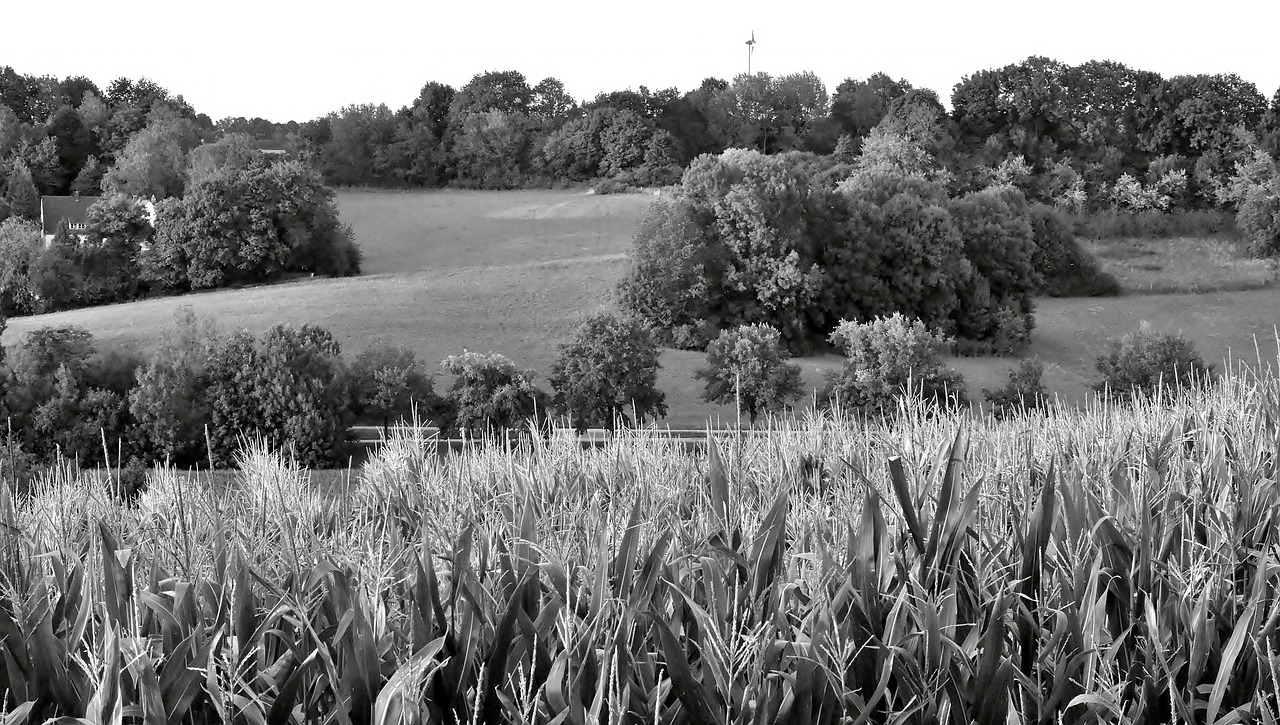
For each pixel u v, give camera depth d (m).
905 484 5.90
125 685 5.00
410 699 4.54
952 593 5.54
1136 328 83.88
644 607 5.47
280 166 99.81
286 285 93.06
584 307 82.38
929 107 131.38
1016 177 122.56
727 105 156.88
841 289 82.62
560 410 52.62
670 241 80.44
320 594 5.82
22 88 165.00
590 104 159.12
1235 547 6.50
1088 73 137.75
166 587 6.00
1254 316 86.12
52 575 6.20
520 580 5.57
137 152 121.44
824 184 96.06
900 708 5.43
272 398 45.81
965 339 81.00
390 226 120.56
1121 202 121.06
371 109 150.62
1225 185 119.69
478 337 76.06
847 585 5.44
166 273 94.94
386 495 9.50
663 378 68.81
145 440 45.00
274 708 4.79
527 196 135.38
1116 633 6.00
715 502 7.26
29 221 107.75
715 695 4.98
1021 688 5.17
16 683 4.76
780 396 56.12
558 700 4.65
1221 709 5.61
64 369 45.97
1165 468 8.64
